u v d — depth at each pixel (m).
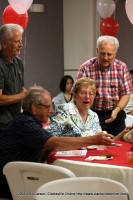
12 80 3.34
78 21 7.61
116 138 3.24
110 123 3.92
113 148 2.96
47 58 7.39
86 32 7.64
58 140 2.66
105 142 2.73
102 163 2.54
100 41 3.77
